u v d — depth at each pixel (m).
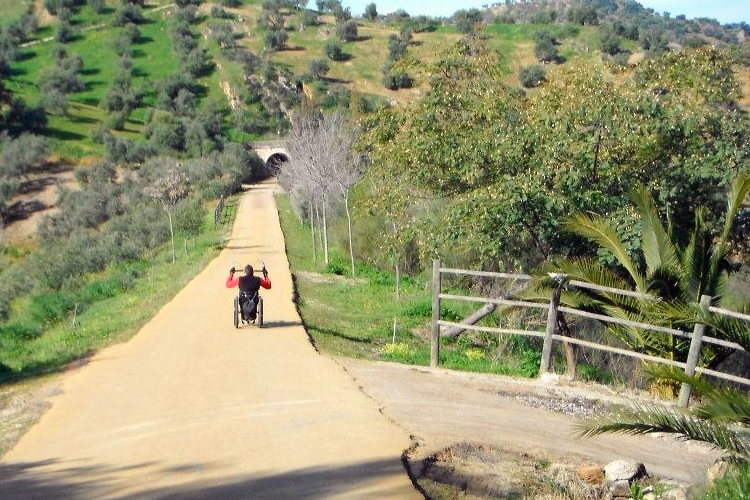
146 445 7.55
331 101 94.81
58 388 10.29
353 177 27.44
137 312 17.89
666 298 11.28
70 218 55.88
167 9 134.38
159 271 29.81
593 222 11.95
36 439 7.99
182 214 42.91
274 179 80.06
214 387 9.83
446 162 15.89
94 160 73.69
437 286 12.44
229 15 133.62
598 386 11.58
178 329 14.31
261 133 91.38
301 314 16.52
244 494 6.06
